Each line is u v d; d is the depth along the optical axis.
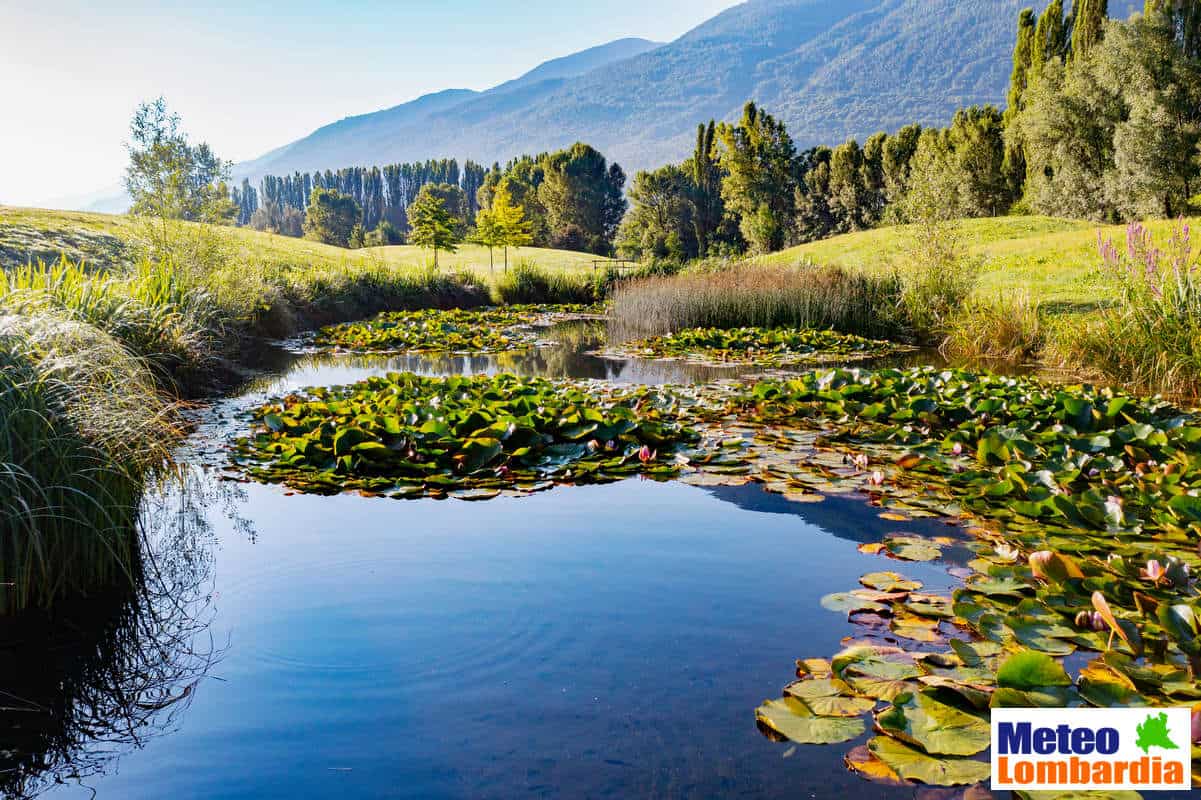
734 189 51.88
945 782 1.81
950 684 2.16
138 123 13.18
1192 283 8.92
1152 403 6.35
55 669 2.50
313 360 11.52
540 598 2.95
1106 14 35.91
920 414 5.92
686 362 11.26
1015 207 38.81
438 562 3.33
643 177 57.56
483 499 4.26
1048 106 33.44
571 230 66.56
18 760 2.02
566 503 4.20
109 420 3.47
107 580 3.26
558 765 1.94
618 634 2.65
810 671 2.35
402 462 4.66
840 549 3.47
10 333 3.29
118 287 8.02
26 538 3.01
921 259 14.49
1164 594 2.78
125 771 1.96
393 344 13.23
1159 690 2.16
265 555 3.45
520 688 2.31
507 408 5.83
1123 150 29.77
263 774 1.93
